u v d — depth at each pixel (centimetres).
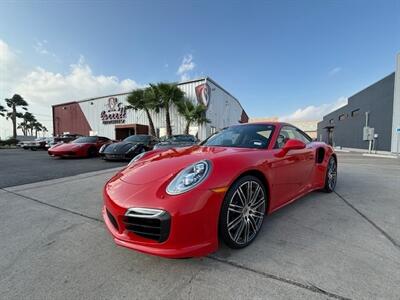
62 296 129
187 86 1599
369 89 1466
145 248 149
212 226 153
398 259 159
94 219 248
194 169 164
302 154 261
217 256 168
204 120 1488
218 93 1808
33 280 144
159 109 1633
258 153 204
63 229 223
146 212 146
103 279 144
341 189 362
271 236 198
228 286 135
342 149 1878
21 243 194
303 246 180
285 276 143
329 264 155
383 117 1295
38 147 1664
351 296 124
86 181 447
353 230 208
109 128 2008
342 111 2025
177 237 143
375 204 283
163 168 180
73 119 2241
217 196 157
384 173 519
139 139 866
